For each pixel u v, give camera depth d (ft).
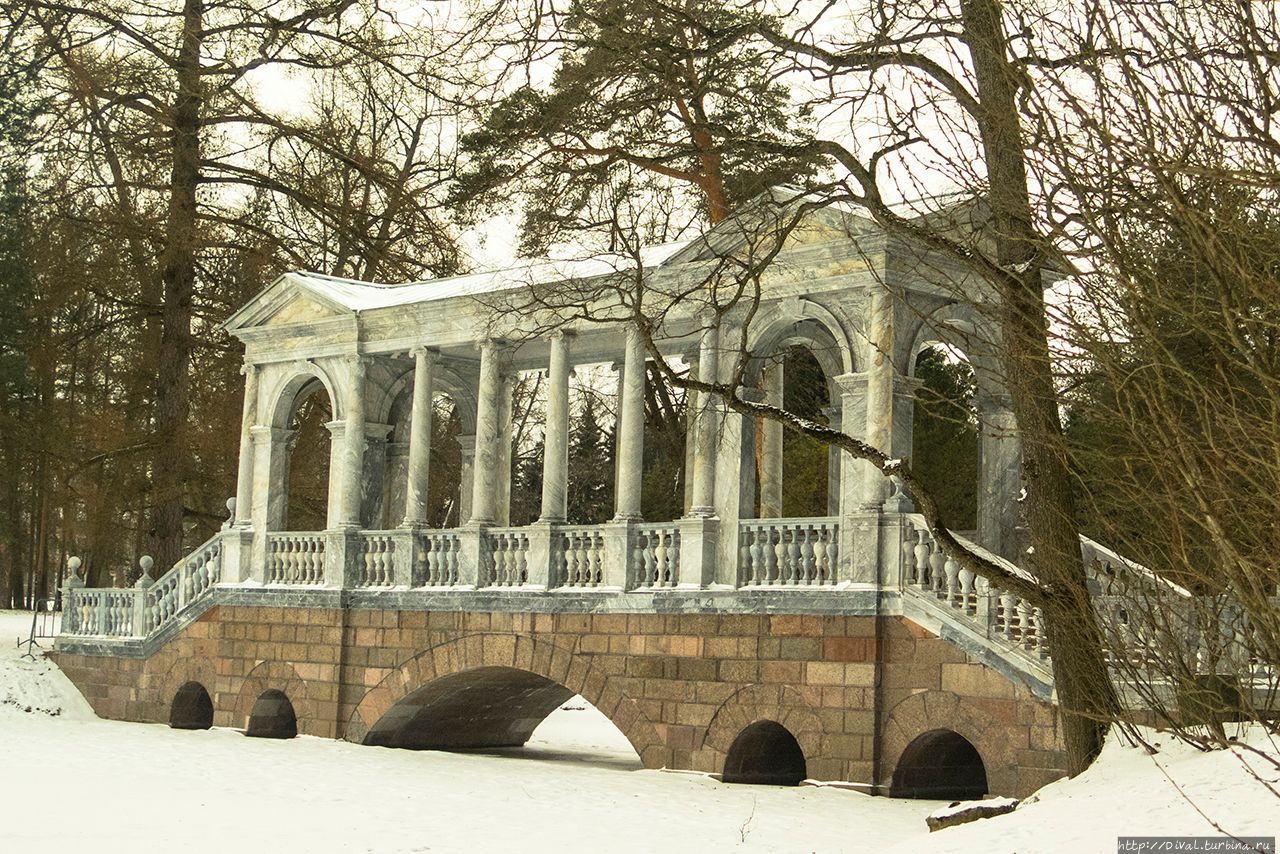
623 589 84.58
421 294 100.94
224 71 134.31
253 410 107.24
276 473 106.11
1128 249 34.91
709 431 82.38
